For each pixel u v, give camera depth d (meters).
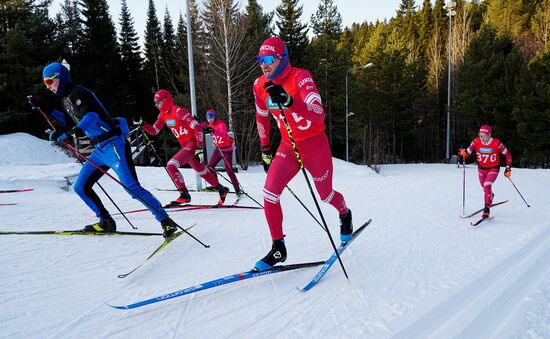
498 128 21.55
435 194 6.65
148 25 28.91
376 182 8.32
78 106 3.13
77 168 9.55
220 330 1.97
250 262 3.01
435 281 2.63
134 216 4.60
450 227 4.30
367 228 4.18
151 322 2.06
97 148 3.28
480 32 24.53
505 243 3.64
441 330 1.99
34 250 3.20
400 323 2.03
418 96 29.92
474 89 23.28
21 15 18.64
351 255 3.22
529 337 1.93
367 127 27.36
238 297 2.37
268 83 2.05
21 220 4.26
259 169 15.20
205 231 3.94
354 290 2.47
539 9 29.02
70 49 22.73
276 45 2.35
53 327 1.99
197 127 5.11
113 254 3.14
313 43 24.97
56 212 4.70
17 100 18.28
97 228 3.66
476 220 4.66
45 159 14.48
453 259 3.13
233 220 4.45
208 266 2.92
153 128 5.22
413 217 4.78
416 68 30.06
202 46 16.59
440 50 35.88
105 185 7.74
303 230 4.02
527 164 22.64
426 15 40.69
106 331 1.96
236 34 15.60
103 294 2.40
